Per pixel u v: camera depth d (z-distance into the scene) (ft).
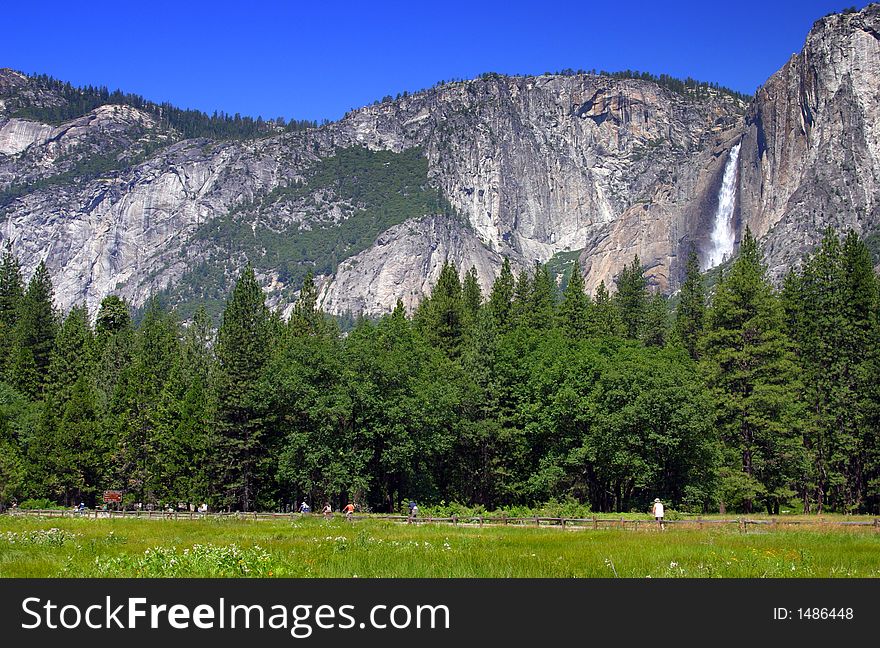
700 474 223.30
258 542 121.90
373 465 239.30
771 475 238.68
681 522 150.10
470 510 203.92
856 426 242.17
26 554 101.30
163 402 282.77
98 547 112.78
